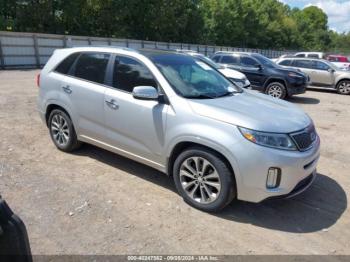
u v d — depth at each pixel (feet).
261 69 41.11
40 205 12.23
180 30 160.76
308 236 11.27
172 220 11.73
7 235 5.40
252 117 11.68
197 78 14.49
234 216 12.23
